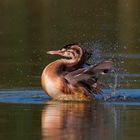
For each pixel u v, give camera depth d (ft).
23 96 82.12
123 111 71.87
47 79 80.79
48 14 160.76
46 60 112.06
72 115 69.62
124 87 87.86
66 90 80.43
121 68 102.37
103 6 166.20
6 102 78.02
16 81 93.40
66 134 61.00
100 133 61.31
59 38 131.44
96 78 81.46
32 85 90.12
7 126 64.80
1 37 135.33
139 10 160.15
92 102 78.74
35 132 62.18
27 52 119.44
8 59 113.60
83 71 80.38
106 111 72.02
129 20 149.07
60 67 81.51
